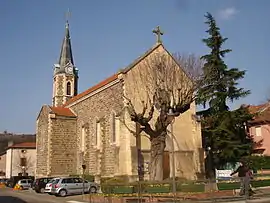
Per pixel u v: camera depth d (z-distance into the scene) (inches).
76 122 1768.0
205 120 1457.9
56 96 2391.7
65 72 2420.0
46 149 1736.0
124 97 1232.2
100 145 1498.5
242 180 859.4
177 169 1358.3
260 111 1768.0
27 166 2947.8
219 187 864.9
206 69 1384.1
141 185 872.3
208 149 1456.7
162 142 1125.7
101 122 1493.6
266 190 1031.6
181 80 1270.9
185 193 836.6
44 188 1466.5
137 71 1366.9
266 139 1750.7
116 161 1341.0
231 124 1405.0
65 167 1695.4
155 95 1176.8
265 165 1391.5
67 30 2536.9
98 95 1563.7
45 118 1796.3
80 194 1280.8
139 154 1312.7
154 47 1416.1
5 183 2544.3
